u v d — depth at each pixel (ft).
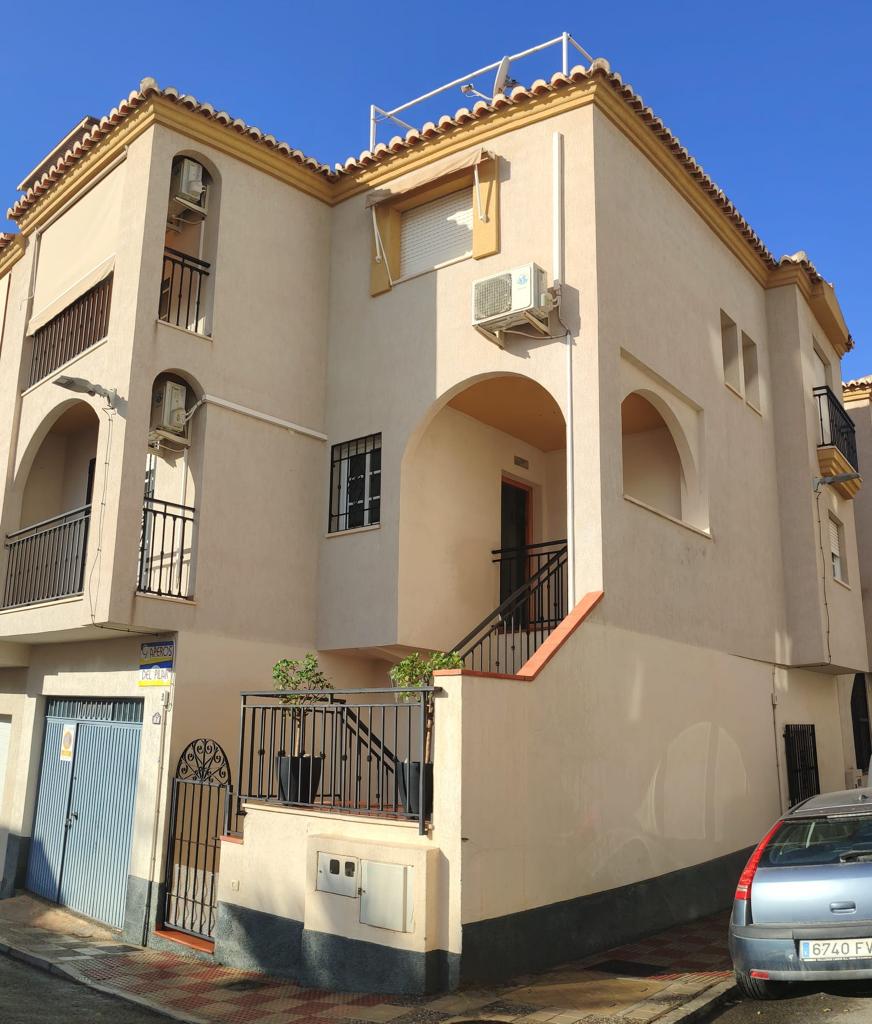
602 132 34.63
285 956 26.13
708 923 32.65
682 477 40.19
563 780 27.61
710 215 42.96
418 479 37.73
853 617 52.85
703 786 35.81
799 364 49.08
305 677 30.22
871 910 20.10
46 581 38.14
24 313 43.75
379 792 25.76
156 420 34.91
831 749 51.16
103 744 36.94
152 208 35.27
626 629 31.89
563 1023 20.84
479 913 23.71
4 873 41.09
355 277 40.16
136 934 31.76
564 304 33.30
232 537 35.47
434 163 38.24
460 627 38.60
